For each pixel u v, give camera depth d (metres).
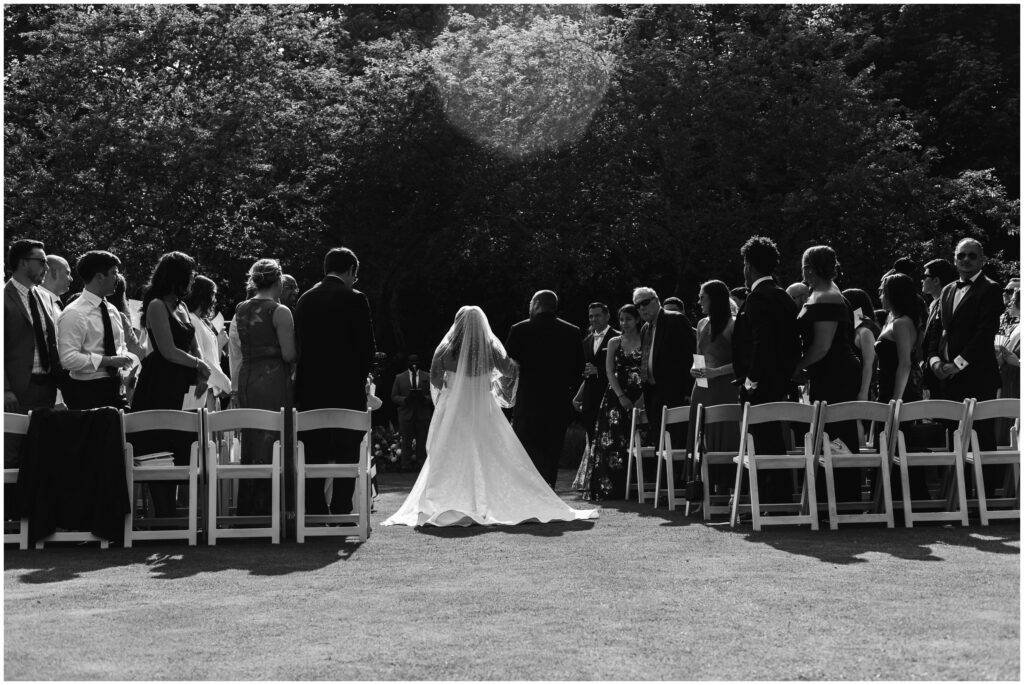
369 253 25.06
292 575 6.74
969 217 26.27
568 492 13.32
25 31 27.14
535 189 22.88
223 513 9.28
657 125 23.08
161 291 8.70
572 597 5.94
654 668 4.49
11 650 4.86
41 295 8.72
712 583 6.31
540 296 11.52
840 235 23.27
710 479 10.36
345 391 9.02
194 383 8.85
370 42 28.38
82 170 22.03
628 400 11.83
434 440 9.69
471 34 24.86
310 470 8.36
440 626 5.28
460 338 9.72
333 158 24.08
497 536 8.52
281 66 24.75
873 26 28.36
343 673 4.46
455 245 24.00
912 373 10.46
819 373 9.09
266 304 8.85
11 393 8.40
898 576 6.48
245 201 23.81
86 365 8.41
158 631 5.21
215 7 23.86
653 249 23.69
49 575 6.77
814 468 8.62
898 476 9.46
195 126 22.64
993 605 5.64
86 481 7.93
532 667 4.52
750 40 24.52
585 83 23.06
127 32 23.02
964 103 27.16
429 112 23.50
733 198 23.59
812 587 6.16
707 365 10.10
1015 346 10.76
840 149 23.55
